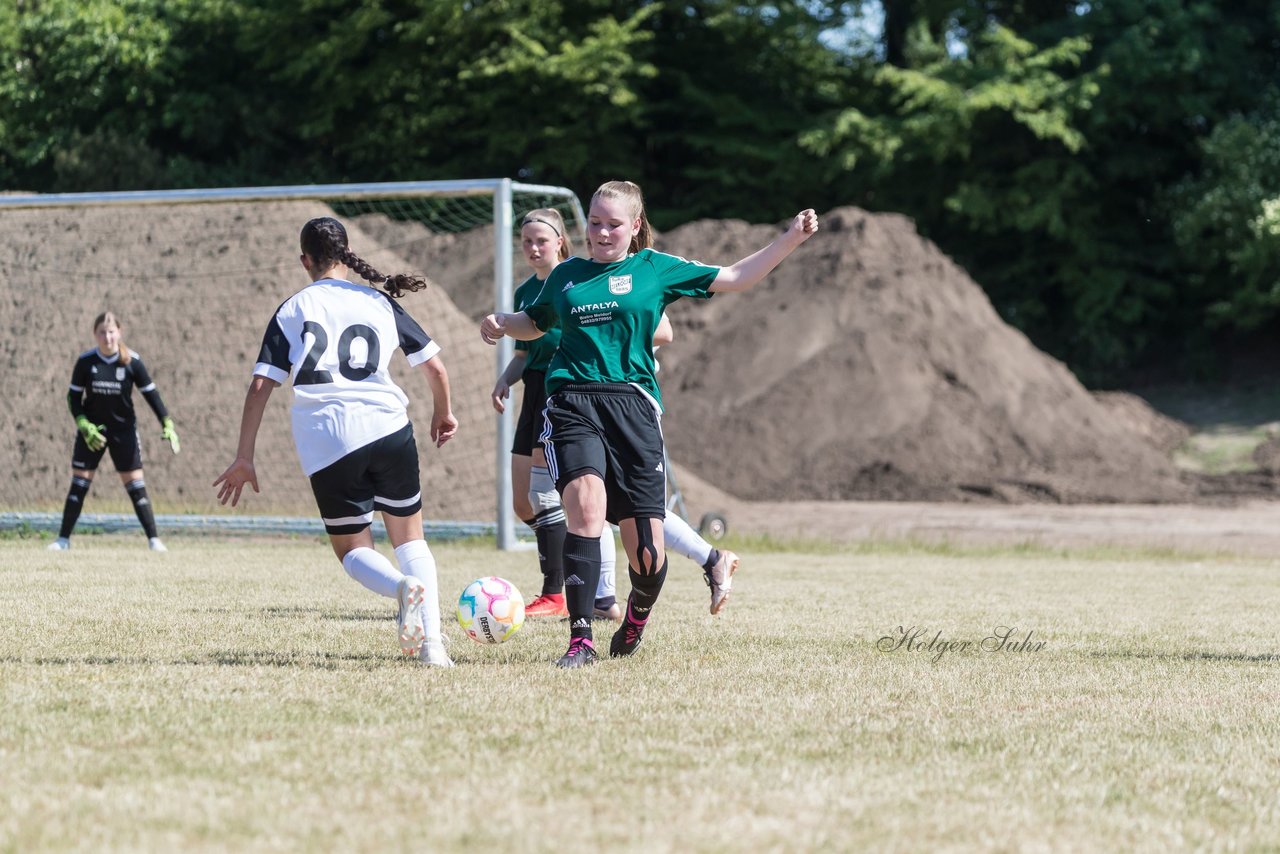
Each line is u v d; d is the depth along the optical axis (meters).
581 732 14.25
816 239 98.06
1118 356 123.94
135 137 124.06
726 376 88.44
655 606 28.47
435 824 10.56
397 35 127.00
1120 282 122.88
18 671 17.38
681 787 11.98
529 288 25.94
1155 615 28.62
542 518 25.91
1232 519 69.31
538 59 120.31
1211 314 120.75
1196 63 118.50
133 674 17.28
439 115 123.50
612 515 19.80
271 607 26.12
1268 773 13.42
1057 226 121.06
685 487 69.19
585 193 134.25
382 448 18.48
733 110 129.38
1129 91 121.62
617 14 129.75
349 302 18.67
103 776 11.90
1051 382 90.94
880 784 12.35
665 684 17.48
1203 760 13.94
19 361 60.66
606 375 19.22
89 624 22.77
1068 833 10.97
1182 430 105.62
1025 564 43.91
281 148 132.75
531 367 25.88
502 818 10.79
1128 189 128.75
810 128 124.06
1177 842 10.78
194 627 22.61
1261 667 20.78
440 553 43.03
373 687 16.62
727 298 95.81
